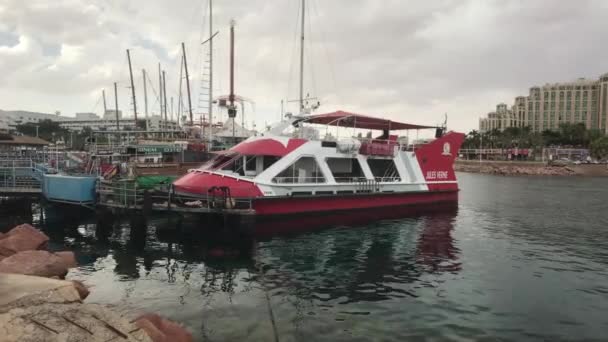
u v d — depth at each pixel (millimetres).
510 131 143375
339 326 9070
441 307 10281
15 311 6008
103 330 6066
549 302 10758
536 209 29578
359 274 12938
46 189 20219
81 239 17328
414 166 26266
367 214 23656
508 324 9367
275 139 21062
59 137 101438
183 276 12484
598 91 163000
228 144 37250
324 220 21625
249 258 14562
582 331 9078
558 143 136625
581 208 30328
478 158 152375
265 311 9852
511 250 16469
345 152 22969
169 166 29219
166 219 20328
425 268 13727
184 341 7777
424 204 26797
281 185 19953
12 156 29062
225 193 17844
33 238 13523
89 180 19719
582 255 15766
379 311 9953
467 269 13680
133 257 14562
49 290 6871
